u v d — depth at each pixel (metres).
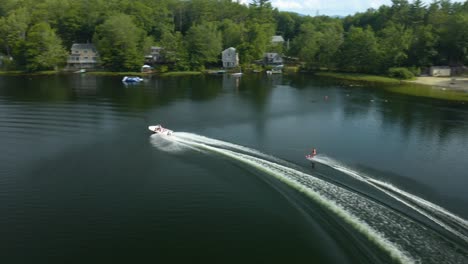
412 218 32.25
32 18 164.38
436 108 81.88
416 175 42.25
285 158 47.56
